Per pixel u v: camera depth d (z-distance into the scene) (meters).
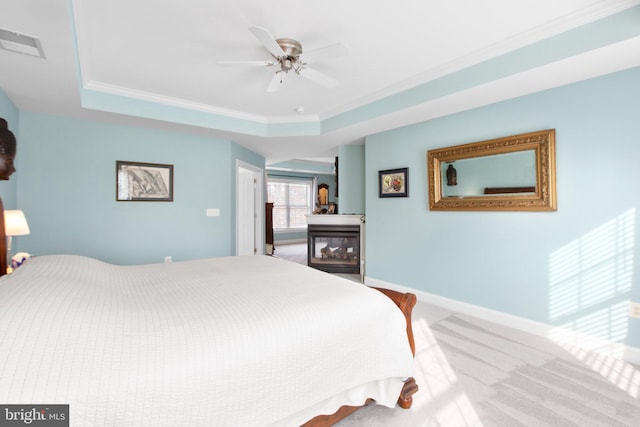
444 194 3.34
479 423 1.56
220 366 1.03
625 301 2.22
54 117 3.36
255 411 1.09
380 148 4.09
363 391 1.50
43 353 0.86
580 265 2.43
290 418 1.24
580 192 2.42
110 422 0.85
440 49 2.44
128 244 3.83
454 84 2.71
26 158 3.22
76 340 0.93
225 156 4.59
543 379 1.96
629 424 1.54
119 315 1.13
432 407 1.69
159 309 1.29
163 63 2.68
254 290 1.62
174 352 1.00
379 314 1.53
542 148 2.58
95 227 3.61
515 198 2.75
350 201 4.98
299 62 2.25
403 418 1.59
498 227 2.92
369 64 2.70
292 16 2.02
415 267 3.69
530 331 2.70
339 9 1.95
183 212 4.22
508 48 2.33
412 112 3.22
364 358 1.44
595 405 1.70
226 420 1.03
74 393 0.82
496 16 2.02
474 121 3.08
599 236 2.33
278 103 3.71
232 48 2.43
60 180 3.41
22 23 1.74
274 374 1.15
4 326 0.88
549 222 2.60
